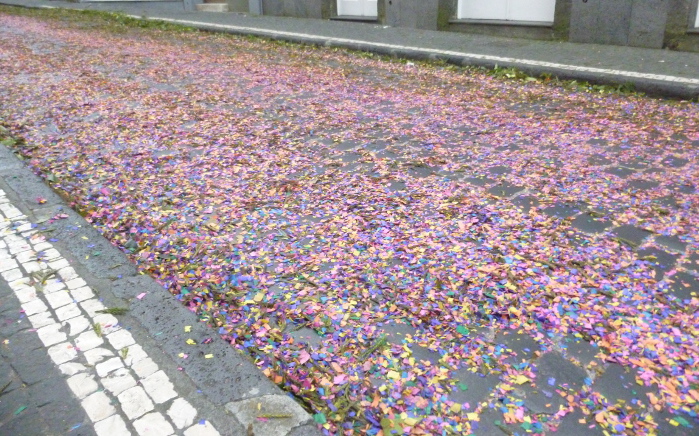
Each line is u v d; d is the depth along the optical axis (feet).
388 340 9.29
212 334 9.07
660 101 23.63
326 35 41.65
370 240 12.25
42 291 10.25
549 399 8.04
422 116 21.65
